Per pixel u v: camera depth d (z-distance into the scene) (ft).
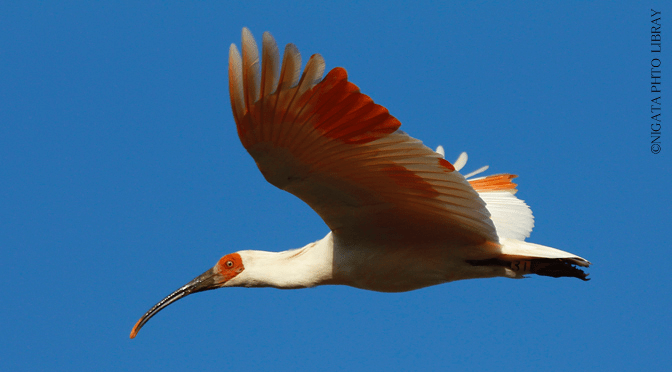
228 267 46.96
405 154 30.48
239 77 26.86
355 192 34.68
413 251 40.06
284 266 44.42
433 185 33.14
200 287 47.55
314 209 36.83
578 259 38.93
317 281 43.11
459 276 41.04
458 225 37.29
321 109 27.63
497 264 40.06
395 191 34.45
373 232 39.32
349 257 41.09
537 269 39.96
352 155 30.71
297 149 30.14
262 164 31.17
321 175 32.60
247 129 28.55
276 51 25.98
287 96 26.86
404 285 41.57
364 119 28.25
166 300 48.83
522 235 48.11
